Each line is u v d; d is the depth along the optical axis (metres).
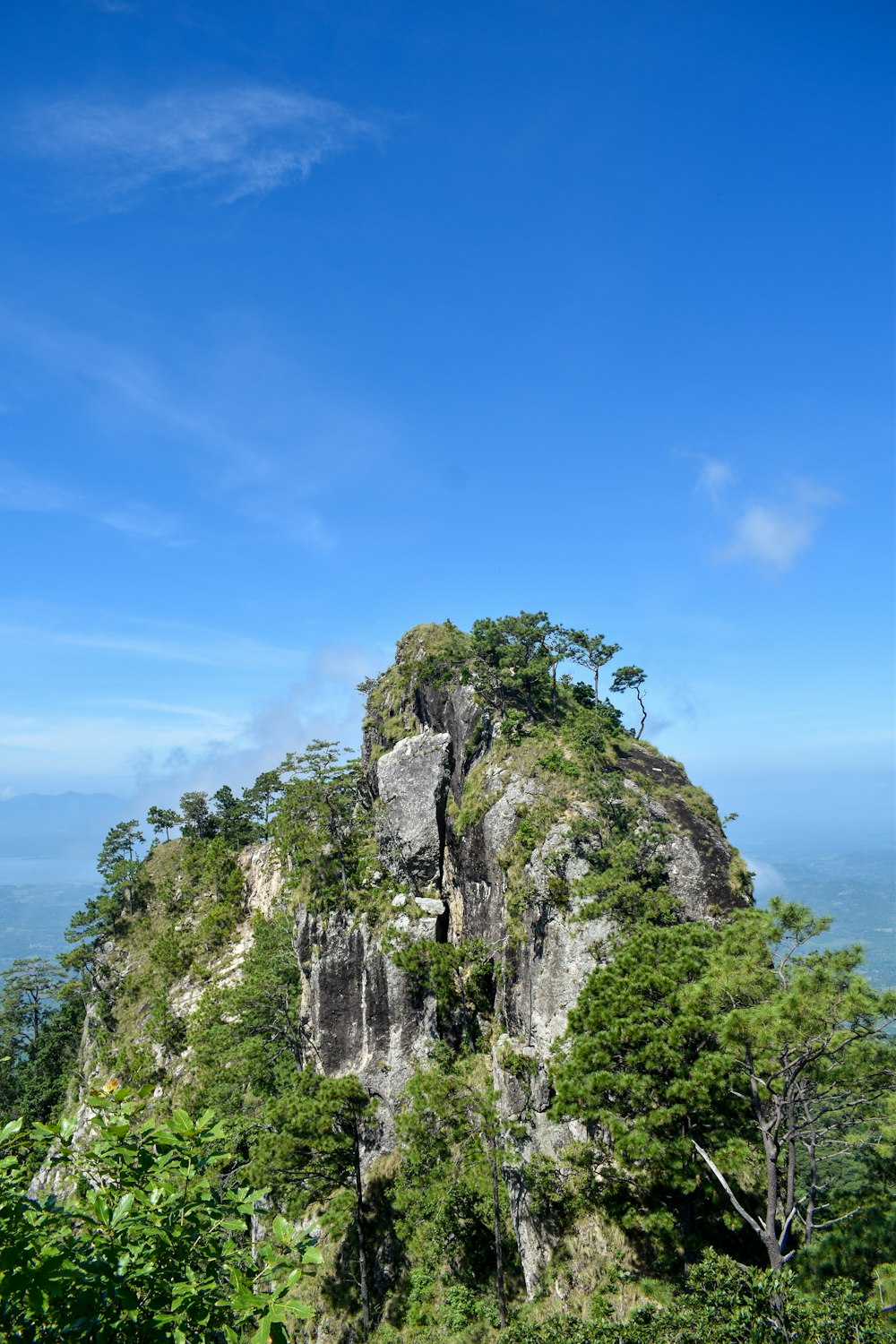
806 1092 28.94
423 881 71.12
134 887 107.12
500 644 75.44
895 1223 26.55
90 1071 90.69
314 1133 46.44
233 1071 67.94
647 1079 30.02
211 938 95.00
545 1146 43.53
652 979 32.12
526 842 55.69
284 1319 9.41
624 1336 25.05
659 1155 28.62
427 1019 60.34
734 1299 23.39
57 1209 10.11
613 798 54.91
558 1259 38.75
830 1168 36.00
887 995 24.58
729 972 29.00
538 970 50.66
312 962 66.06
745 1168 33.56
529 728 70.31
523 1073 46.12
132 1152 10.98
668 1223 30.81
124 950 102.00
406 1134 46.03
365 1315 45.16
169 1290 9.88
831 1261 26.52
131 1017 92.19
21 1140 11.02
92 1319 8.99
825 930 28.66
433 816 72.31
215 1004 79.25
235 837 112.38
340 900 67.31
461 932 65.62
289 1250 10.84
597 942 47.19
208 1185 11.55
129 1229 10.16
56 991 108.88
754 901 55.84
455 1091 46.31
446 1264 45.69
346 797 73.81
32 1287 8.62
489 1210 44.59
